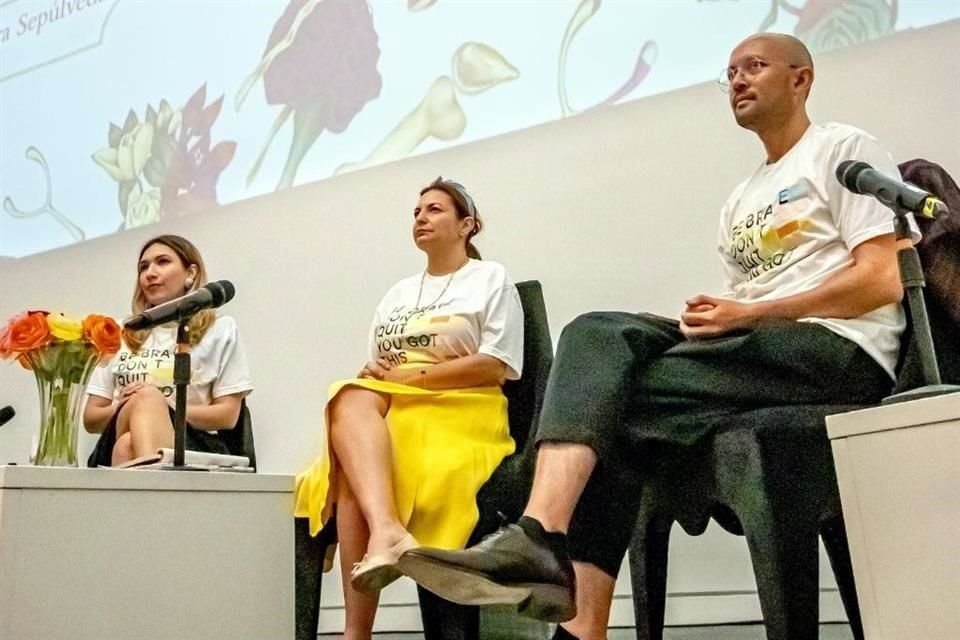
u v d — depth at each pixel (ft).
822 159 5.30
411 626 8.23
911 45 7.20
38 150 11.74
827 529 5.26
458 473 5.64
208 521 5.32
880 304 4.76
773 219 5.34
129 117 11.18
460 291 6.63
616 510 4.75
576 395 4.55
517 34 8.96
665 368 4.71
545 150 8.56
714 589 7.19
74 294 11.10
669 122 8.04
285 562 5.67
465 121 9.05
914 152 7.08
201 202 10.41
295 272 9.67
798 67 5.61
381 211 9.36
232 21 10.72
